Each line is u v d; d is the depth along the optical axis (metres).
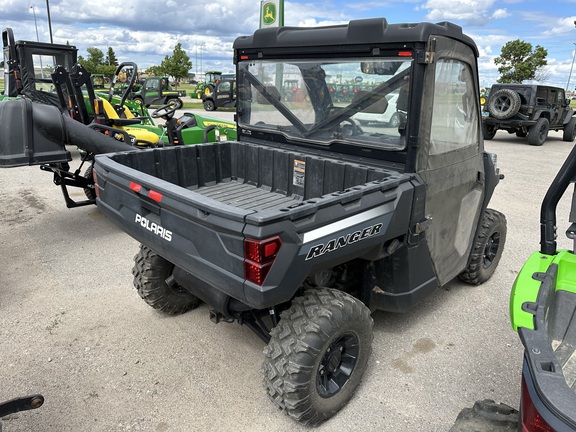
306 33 3.08
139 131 6.73
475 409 2.02
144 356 3.17
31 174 8.48
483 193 3.73
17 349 3.22
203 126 6.92
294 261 2.09
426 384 2.94
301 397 2.36
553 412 1.38
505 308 3.90
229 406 2.72
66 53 9.01
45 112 4.29
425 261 3.02
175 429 2.54
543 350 1.62
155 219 2.57
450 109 2.93
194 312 3.77
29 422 2.57
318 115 3.22
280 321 2.47
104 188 3.01
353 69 2.89
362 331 2.60
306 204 2.16
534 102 13.75
